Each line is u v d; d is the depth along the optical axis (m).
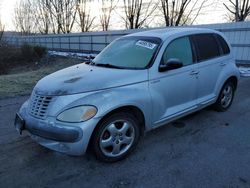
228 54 4.81
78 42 23.62
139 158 3.25
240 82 7.79
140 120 3.38
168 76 3.56
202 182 2.73
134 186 2.70
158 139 3.78
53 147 2.86
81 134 2.74
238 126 4.23
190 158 3.23
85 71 3.47
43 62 18.36
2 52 18.16
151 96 3.34
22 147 3.60
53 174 2.94
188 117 4.67
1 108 5.39
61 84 3.03
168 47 3.66
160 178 2.82
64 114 2.79
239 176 2.82
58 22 35.25
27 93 6.70
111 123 3.01
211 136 3.86
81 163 3.16
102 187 2.70
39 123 2.88
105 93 2.96
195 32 4.20
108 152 3.09
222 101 4.86
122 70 3.37
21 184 2.76
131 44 3.96
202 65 4.12
